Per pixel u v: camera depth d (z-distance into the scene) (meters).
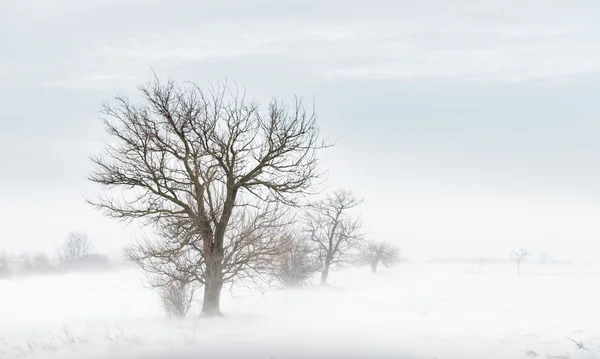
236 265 28.12
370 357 14.56
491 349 16.34
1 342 19.33
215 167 27.42
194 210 27.52
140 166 26.45
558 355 15.23
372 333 20.53
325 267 60.81
